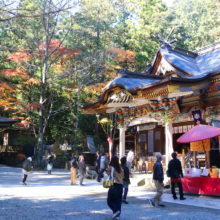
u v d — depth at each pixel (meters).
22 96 32.78
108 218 6.50
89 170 19.91
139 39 36.19
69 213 7.00
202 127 10.84
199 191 10.66
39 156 25.75
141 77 15.90
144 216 6.84
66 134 35.09
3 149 35.47
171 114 13.95
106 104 16.92
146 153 21.73
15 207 7.73
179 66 14.94
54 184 14.53
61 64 31.06
